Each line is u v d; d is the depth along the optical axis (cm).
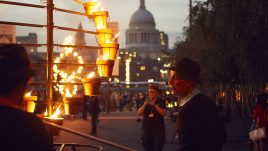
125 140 2270
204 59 2961
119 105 6906
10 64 295
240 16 1820
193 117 463
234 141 2164
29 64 304
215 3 2039
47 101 525
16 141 280
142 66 17238
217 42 2161
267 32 1752
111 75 561
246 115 3044
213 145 464
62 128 454
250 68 1842
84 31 554
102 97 6338
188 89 486
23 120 285
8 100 298
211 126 462
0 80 294
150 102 1176
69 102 542
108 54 559
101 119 4338
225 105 3186
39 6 519
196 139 461
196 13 2425
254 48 1800
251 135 1511
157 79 17112
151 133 1170
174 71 490
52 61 527
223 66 2206
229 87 3112
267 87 2311
